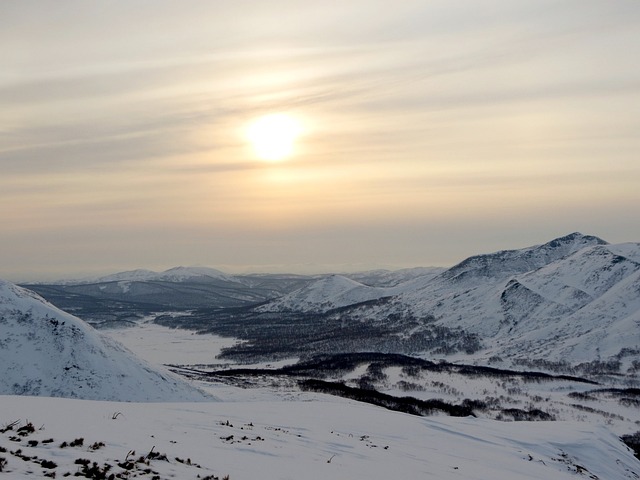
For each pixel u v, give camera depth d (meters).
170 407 36.31
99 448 17.67
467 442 39.09
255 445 24.50
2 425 19.12
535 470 34.06
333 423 37.91
